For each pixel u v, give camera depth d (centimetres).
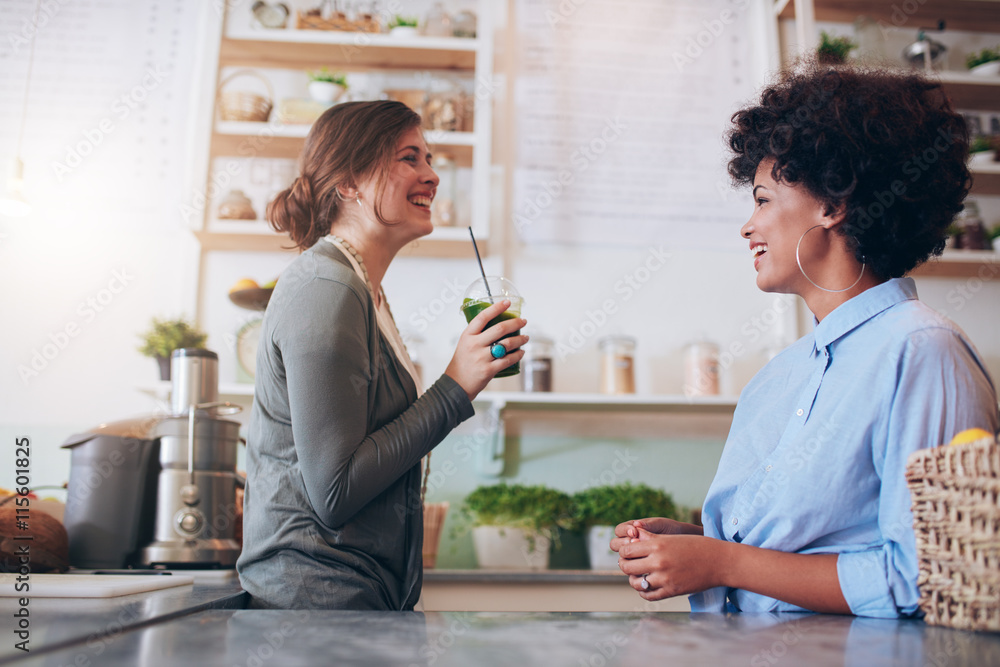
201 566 141
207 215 227
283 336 95
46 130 244
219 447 148
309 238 122
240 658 45
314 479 90
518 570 208
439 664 44
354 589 94
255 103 233
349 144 116
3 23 248
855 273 89
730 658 46
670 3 268
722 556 77
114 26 251
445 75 256
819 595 73
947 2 264
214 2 237
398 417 99
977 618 56
